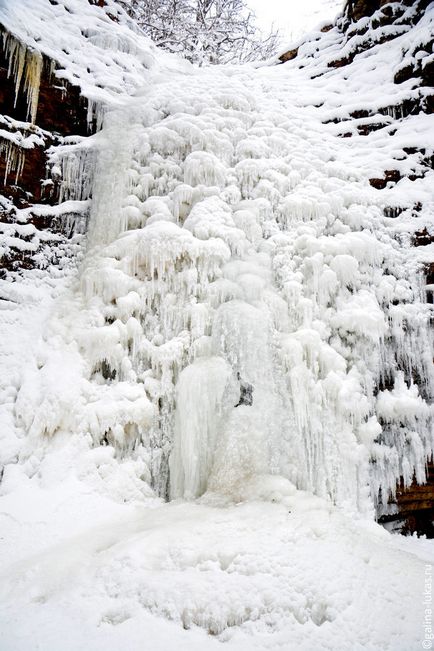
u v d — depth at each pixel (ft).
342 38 33.32
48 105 21.54
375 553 11.19
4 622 8.58
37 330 17.44
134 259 18.58
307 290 18.85
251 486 14.30
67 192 21.57
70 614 8.76
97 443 15.30
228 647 8.21
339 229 20.67
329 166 23.32
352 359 17.95
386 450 16.85
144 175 21.24
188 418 15.57
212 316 17.57
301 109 28.14
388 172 23.22
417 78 26.02
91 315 17.57
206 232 18.69
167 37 45.83
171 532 11.23
